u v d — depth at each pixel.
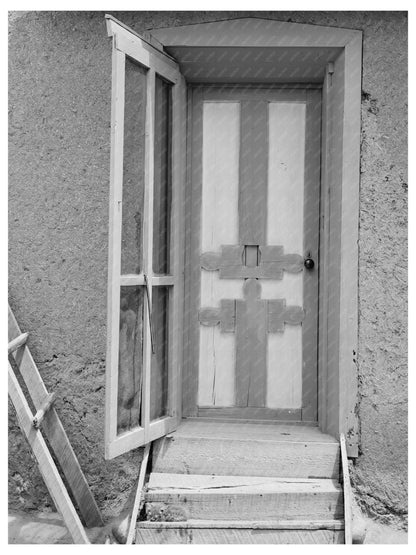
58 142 4.44
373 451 4.23
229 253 4.68
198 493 4.00
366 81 4.21
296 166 4.66
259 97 4.67
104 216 4.39
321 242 4.58
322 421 4.47
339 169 4.29
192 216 4.70
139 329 4.03
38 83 4.45
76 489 4.25
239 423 4.65
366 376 4.23
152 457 4.30
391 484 4.21
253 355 4.68
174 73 4.35
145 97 4.02
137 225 3.98
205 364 4.70
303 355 4.66
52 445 4.30
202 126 4.69
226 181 4.69
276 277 4.67
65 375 4.46
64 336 4.46
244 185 4.68
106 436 3.70
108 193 4.38
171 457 4.29
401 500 4.21
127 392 3.92
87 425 4.44
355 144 4.21
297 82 4.64
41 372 4.48
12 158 4.49
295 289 4.67
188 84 4.68
